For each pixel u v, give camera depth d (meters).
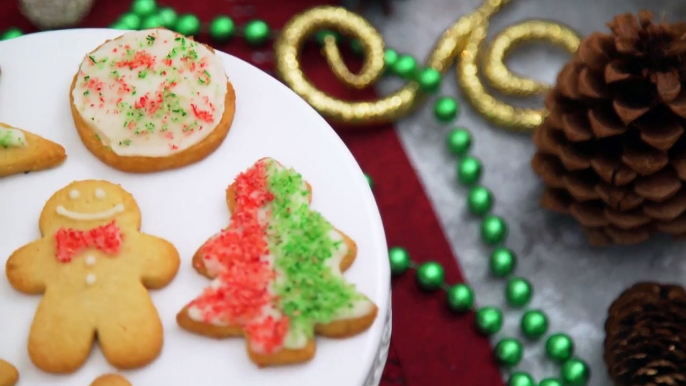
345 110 0.73
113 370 0.58
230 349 0.58
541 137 0.69
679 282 0.72
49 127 0.63
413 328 0.71
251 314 0.58
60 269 0.58
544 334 0.70
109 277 0.58
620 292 0.71
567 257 0.72
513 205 0.74
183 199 0.61
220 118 0.62
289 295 0.58
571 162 0.67
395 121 0.75
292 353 0.58
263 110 0.64
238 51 0.77
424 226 0.73
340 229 0.61
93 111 0.62
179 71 0.63
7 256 0.60
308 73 0.77
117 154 0.61
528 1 0.79
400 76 0.75
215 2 0.78
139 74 0.63
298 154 0.63
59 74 0.64
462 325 0.71
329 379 0.58
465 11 0.79
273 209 0.60
